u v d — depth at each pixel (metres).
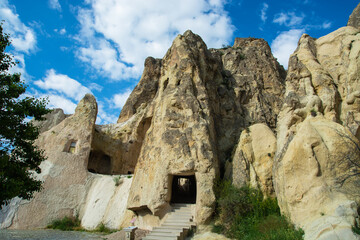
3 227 23.48
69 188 27.31
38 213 24.95
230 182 20.09
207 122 21.73
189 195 25.33
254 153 21.03
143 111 37.78
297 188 14.74
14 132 13.80
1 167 12.81
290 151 15.80
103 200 26.20
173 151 20.09
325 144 15.25
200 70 26.22
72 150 30.34
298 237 13.01
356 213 12.32
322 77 19.77
